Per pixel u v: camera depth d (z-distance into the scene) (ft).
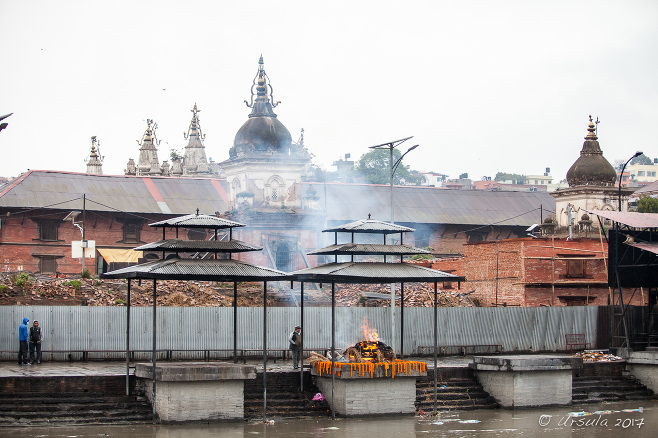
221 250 93.71
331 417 94.17
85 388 89.10
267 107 180.86
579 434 88.69
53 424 84.79
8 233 183.73
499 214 230.07
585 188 186.91
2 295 124.26
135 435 81.56
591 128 193.26
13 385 86.22
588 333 138.10
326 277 93.09
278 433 84.99
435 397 97.35
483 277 163.43
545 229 173.88
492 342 131.34
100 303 128.16
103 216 192.54
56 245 187.52
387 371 94.99
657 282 134.41
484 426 91.61
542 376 104.47
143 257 189.88
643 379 116.78
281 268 169.99
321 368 96.48
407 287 159.33
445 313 128.57
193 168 304.91
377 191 222.69
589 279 157.89
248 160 173.37
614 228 130.11
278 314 119.96
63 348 110.63
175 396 87.20
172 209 199.00
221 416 89.15
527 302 153.28
